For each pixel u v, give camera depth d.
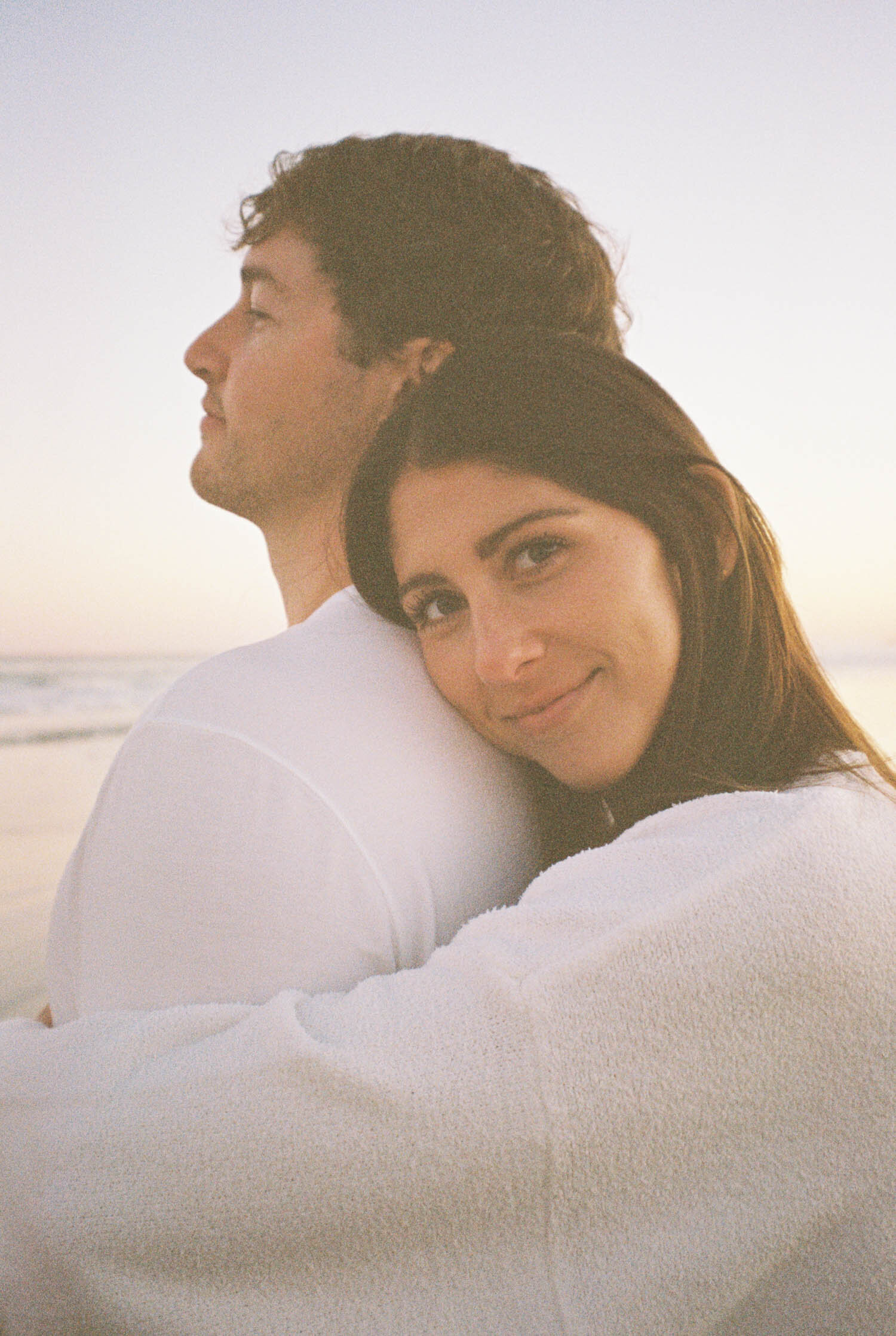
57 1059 0.83
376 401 1.42
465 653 1.05
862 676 24.72
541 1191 0.73
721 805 0.85
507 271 1.42
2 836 8.71
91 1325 0.77
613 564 0.98
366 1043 0.74
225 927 0.88
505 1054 0.72
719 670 1.08
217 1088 0.75
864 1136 0.75
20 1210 0.79
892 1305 0.76
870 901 0.75
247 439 1.46
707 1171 0.74
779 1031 0.73
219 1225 0.74
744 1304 0.78
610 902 0.77
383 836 0.93
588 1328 0.73
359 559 1.14
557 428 0.97
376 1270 0.74
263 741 0.93
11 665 23.72
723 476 1.05
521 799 1.17
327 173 1.45
